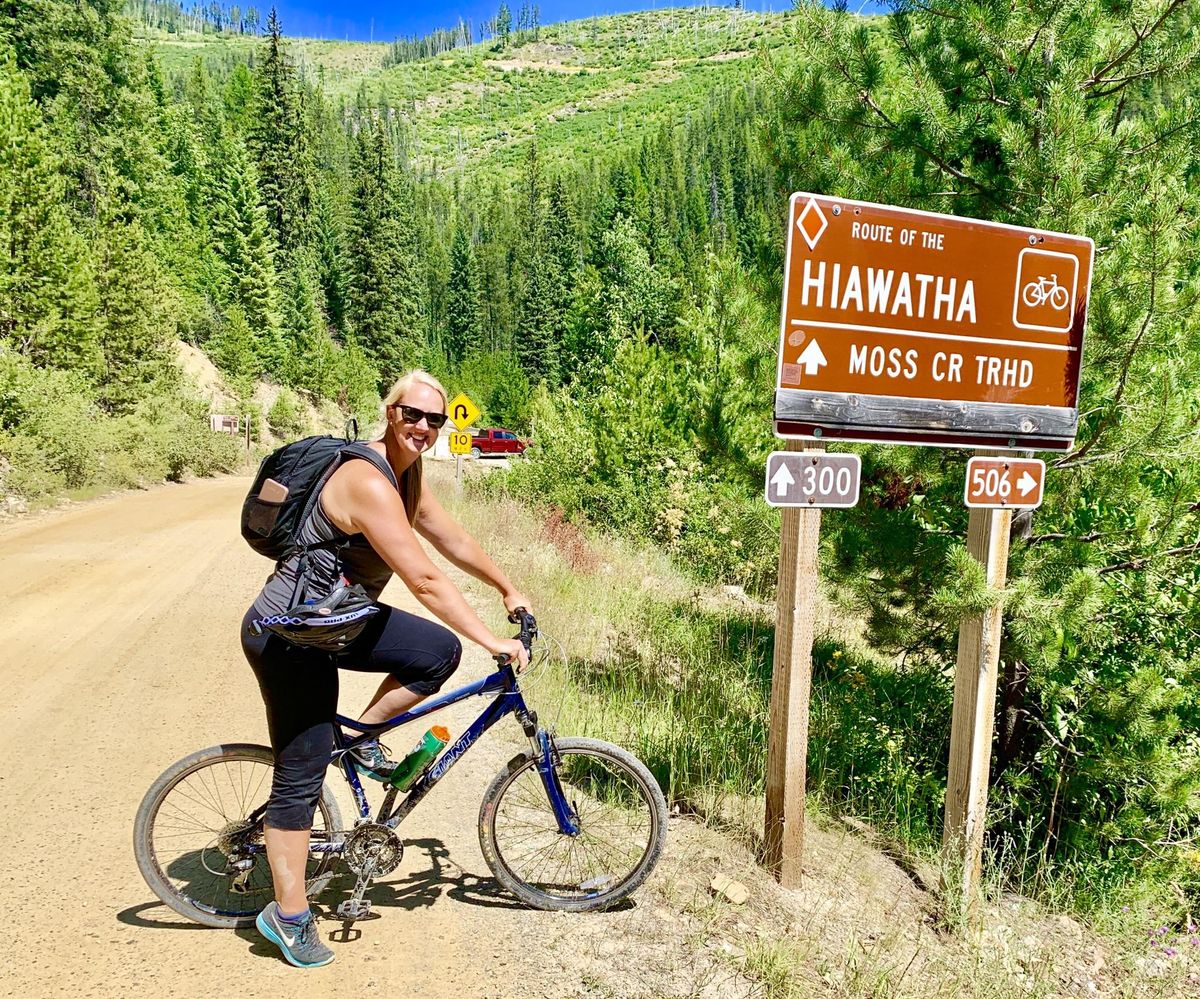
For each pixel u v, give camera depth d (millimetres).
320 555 2928
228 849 3266
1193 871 5059
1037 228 4773
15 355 19984
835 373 3938
